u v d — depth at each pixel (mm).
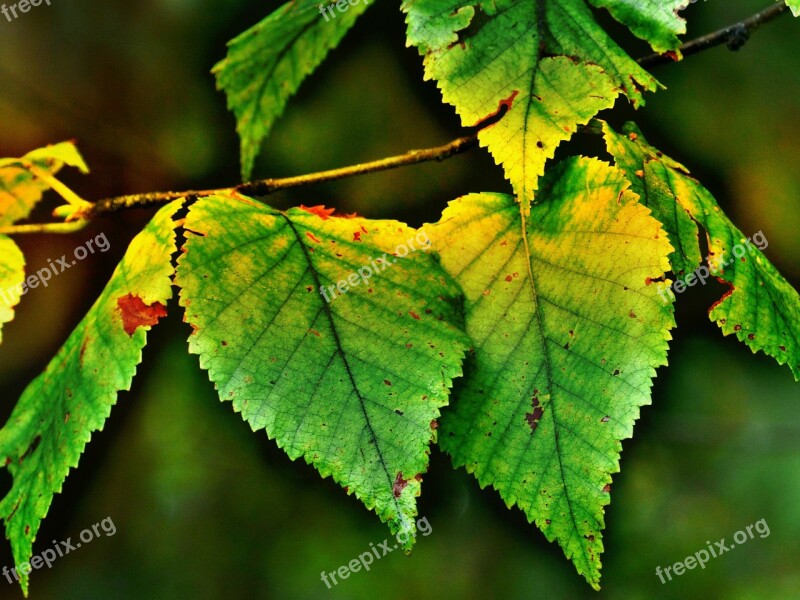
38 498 387
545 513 379
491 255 389
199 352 377
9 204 445
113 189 880
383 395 377
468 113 380
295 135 909
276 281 382
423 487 937
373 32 910
